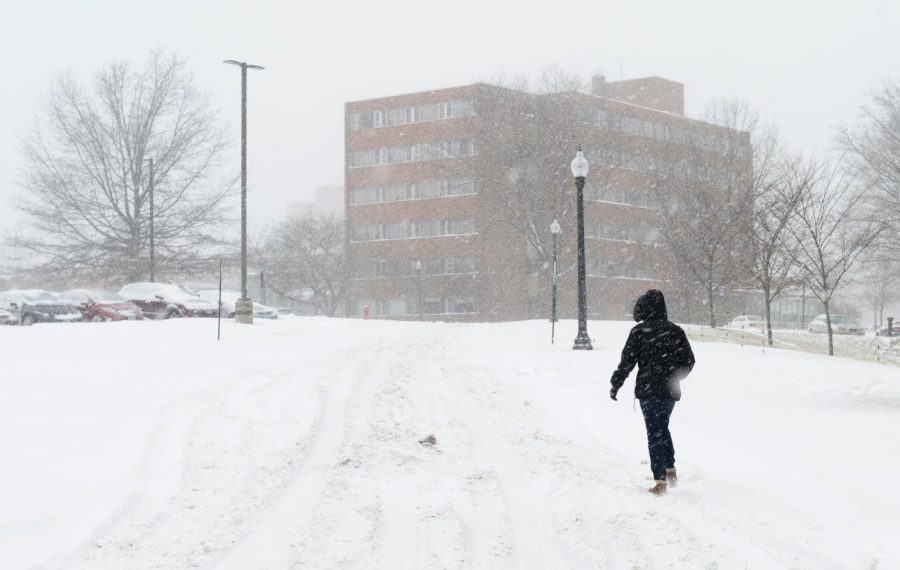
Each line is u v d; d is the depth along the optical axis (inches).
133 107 2129.7
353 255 3339.1
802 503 289.3
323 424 440.1
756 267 1317.7
